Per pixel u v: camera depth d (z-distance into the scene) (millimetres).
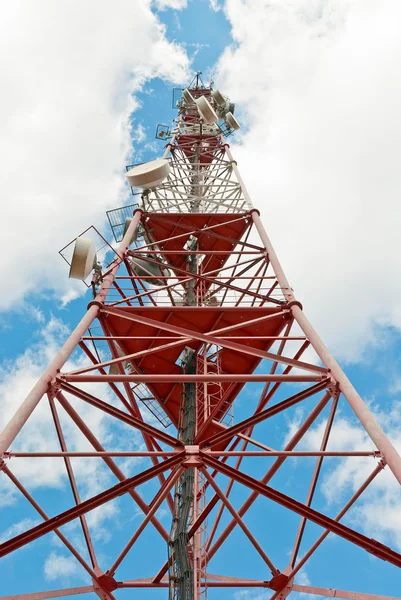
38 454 11078
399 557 10047
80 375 12680
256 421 12633
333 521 10703
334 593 13711
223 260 27297
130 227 22719
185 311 17484
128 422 12453
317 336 14648
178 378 12797
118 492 10797
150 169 21812
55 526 10094
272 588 14680
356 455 11609
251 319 18016
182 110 43438
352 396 12016
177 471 12383
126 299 18188
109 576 14094
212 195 27094
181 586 12070
